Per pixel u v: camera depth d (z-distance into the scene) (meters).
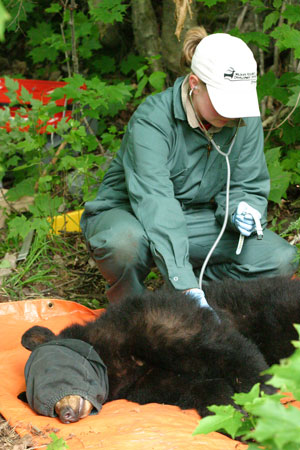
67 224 6.10
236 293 3.72
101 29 8.28
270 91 5.82
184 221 3.75
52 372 2.79
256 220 3.98
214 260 4.49
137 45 8.01
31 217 5.99
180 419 2.77
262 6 5.95
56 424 2.73
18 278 5.43
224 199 4.30
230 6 7.77
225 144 4.05
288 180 5.51
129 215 4.26
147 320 3.25
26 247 5.88
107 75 8.77
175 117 3.91
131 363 3.27
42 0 9.35
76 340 3.04
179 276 3.57
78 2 8.84
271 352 3.59
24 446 2.53
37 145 5.95
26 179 6.49
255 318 3.63
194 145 4.02
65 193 6.52
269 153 5.65
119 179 4.46
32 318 4.50
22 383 3.41
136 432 2.55
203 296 3.53
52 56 8.62
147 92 8.38
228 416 1.72
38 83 7.43
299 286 3.64
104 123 7.75
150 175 3.84
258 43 5.99
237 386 3.00
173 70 7.79
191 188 4.22
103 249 4.15
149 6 7.69
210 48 3.62
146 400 3.21
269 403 1.38
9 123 6.34
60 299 4.88
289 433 1.32
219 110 3.58
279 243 4.34
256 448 1.57
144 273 4.24
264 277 3.97
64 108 6.40
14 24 8.14
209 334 3.14
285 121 6.01
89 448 2.43
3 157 6.37
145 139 3.90
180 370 3.17
